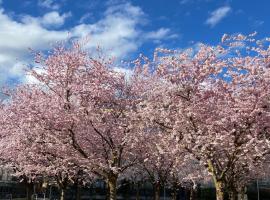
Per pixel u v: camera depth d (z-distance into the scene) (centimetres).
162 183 2598
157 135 1812
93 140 1858
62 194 2286
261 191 4856
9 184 5106
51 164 1998
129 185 5422
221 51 1593
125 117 1842
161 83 1616
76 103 1759
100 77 1845
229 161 1492
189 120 1559
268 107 1488
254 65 1524
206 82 1592
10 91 2448
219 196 1495
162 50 1653
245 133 1501
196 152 1534
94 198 5412
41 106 1752
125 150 1888
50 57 1838
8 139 2136
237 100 1484
